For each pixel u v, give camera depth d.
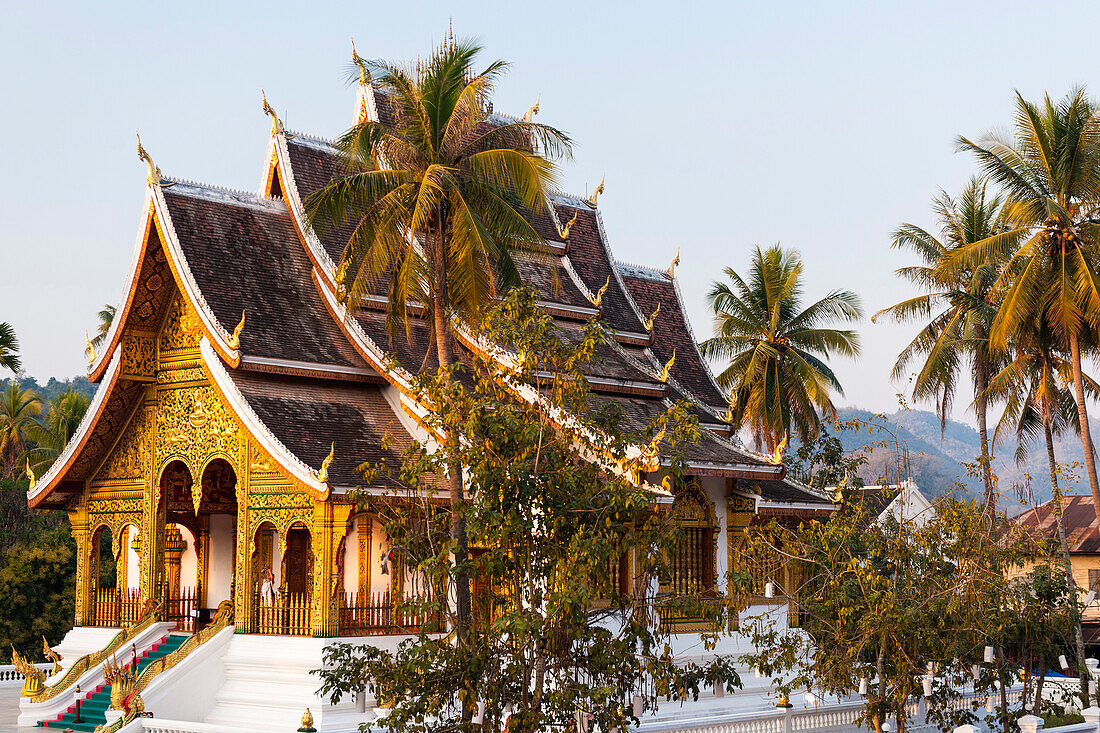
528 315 19.78
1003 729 28.11
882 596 22.80
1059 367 44.47
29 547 54.91
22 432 79.19
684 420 19.81
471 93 26.72
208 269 32.62
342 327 33.69
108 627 34.75
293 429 30.47
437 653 18.36
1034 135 38.53
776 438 48.28
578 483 18.77
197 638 30.16
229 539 35.59
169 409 33.59
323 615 28.91
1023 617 26.83
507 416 18.62
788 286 48.94
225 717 29.33
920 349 47.62
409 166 27.03
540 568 18.77
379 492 29.42
